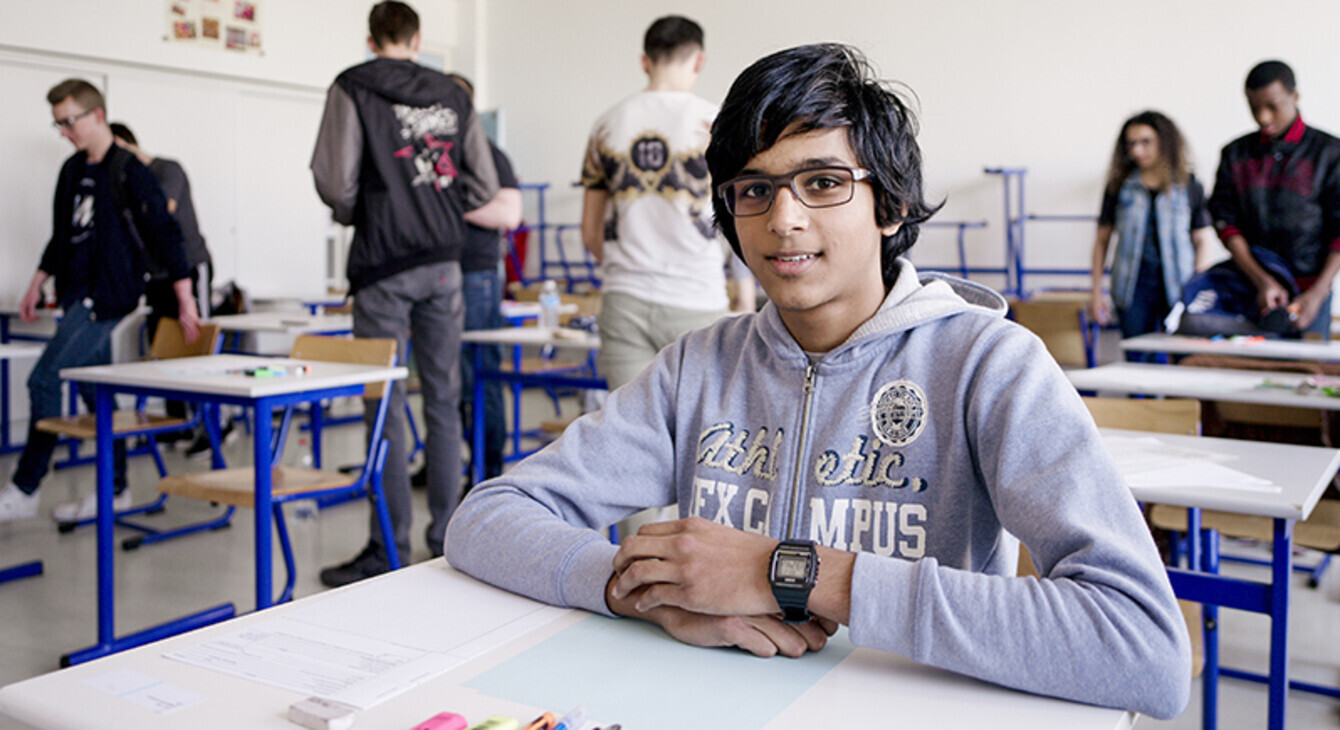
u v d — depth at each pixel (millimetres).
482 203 3182
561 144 8383
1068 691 740
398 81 2922
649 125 2627
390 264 2965
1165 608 753
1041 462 867
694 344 1183
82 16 5824
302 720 677
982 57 6453
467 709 711
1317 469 1627
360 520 3889
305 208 7164
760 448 1077
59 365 3707
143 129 6199
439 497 3168
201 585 3096
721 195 989
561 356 7984
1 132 5594
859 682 775
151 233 3740
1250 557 3354
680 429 1149
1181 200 4664
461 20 8750
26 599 2941
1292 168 3857
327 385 2461
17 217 5680
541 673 782
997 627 754
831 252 945
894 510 983
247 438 5648
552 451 1156
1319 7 5438
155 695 725
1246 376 2744
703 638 841
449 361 3133
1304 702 2291
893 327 1002
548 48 8375
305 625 888
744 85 944
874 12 6812
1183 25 5812
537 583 963
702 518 994
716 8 7441
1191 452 1771
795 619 824
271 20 6766
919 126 996
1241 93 5684
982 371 951
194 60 6359
